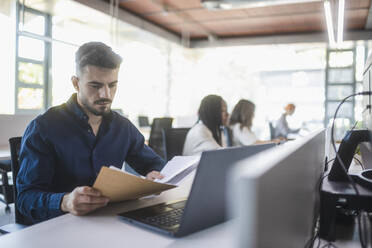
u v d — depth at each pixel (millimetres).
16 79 5973
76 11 5973
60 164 1285
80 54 1202
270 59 10219
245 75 10680
